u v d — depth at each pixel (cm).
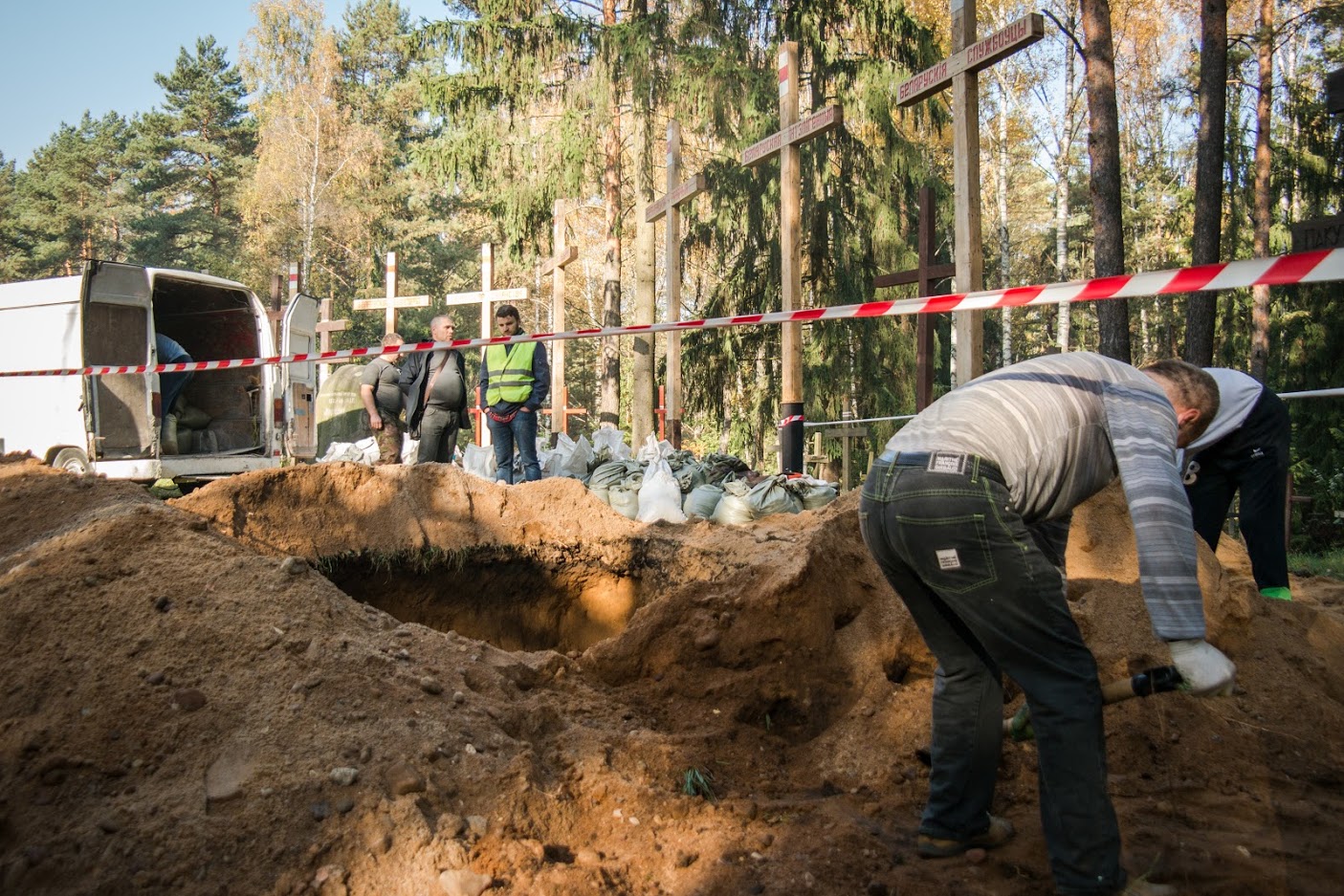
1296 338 1702
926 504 259
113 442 1003
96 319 995
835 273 1784
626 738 342
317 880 251
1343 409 1594
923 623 289
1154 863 265
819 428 1673
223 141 5531
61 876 252
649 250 1214
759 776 346
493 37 1858
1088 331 3566
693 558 586
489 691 353
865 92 1700
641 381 1205
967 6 644
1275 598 434
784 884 263
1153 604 243
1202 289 230
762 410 1906
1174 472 253
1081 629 380
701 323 482
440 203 4366
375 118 4550
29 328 1014
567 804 296
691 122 1847
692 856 277
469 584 594
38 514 411
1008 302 282
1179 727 345
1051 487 269
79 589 343
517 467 837
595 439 911
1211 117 1208
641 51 1778
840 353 1792
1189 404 286
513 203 1953
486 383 788
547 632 627
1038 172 4141
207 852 257
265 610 347
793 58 849
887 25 1767
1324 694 374
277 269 4209
